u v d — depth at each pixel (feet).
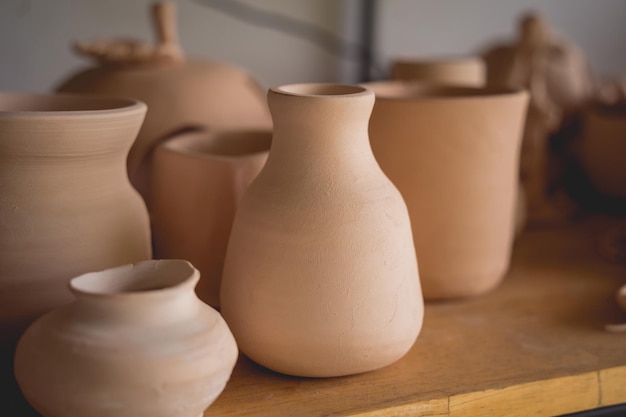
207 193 2.16
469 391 1.87
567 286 2.64
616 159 3.29
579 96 3.49
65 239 1.81
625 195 3.38
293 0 3.97
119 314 1.49
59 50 3.66
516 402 1.92
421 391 1.86
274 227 1.76
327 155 1.77
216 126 2.62
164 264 1.65
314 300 1.74
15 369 1.55
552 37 3.53
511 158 2.37
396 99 2.18
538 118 3.28
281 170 1.80
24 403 1.80
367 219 1.76
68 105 2.08
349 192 1.76
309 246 1.73
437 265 2.31
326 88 1.94
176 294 1.52
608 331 2.26
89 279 1.58
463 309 2.41
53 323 1.53
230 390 1.84
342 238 1.73
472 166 2.24
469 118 2.19
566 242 3.12
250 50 3.97
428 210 2.26
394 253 1.80
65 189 1.81
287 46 4.03
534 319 2.34
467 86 2.53
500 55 3.51
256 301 1.78
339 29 4.09
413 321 1.87
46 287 1.80
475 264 2.34
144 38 3.79
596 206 3.59
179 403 1.49
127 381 1.44
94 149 1.81
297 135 1.77
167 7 2.79
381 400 1.81
